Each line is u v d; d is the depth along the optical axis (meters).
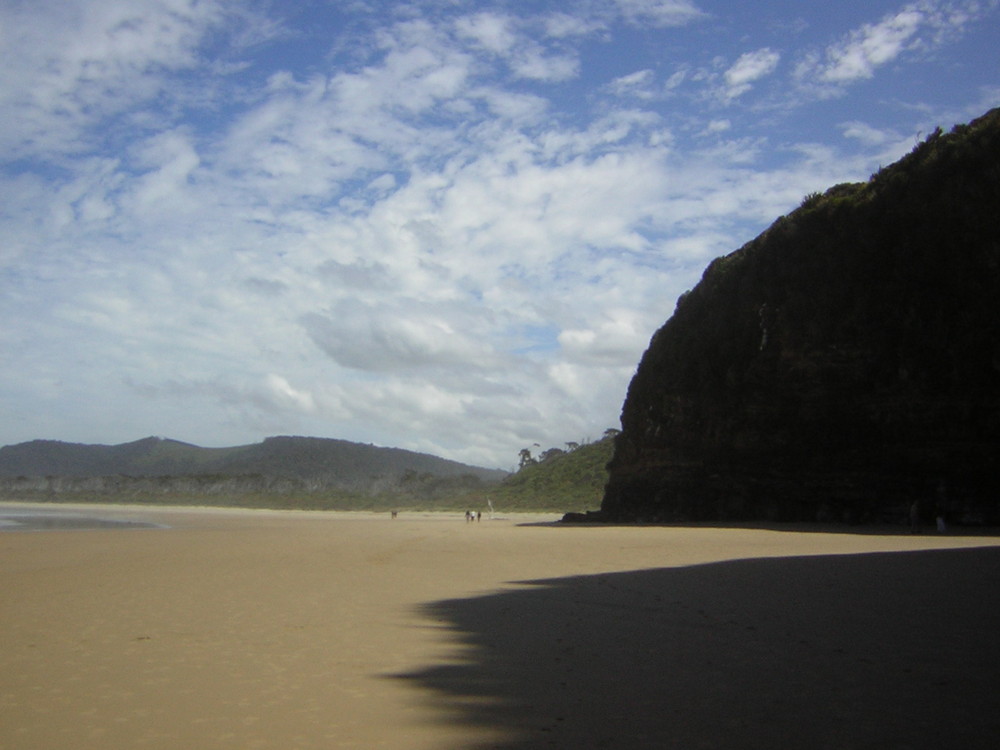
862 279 41.16
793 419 42.38
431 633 11.30
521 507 94.50
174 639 10.98
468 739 6.73
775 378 43.38
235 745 6.66
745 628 11.00
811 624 11.02
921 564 18.22
